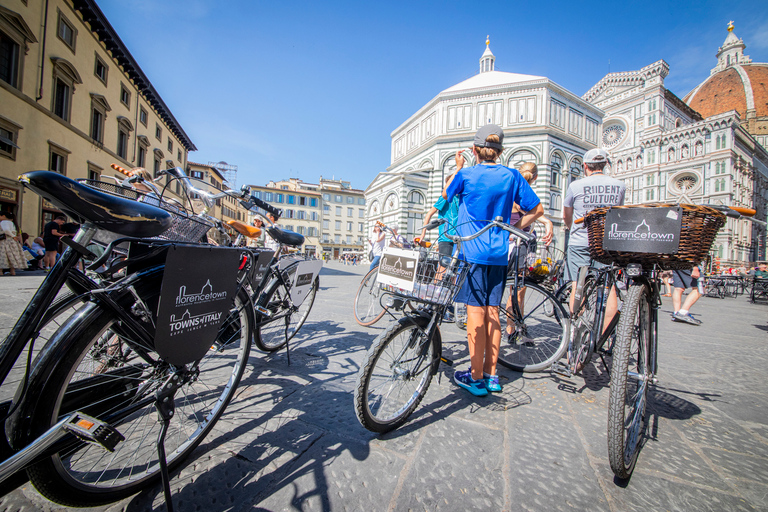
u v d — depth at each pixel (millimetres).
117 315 1180
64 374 1045
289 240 2725
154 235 1193
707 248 1621
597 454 1713
